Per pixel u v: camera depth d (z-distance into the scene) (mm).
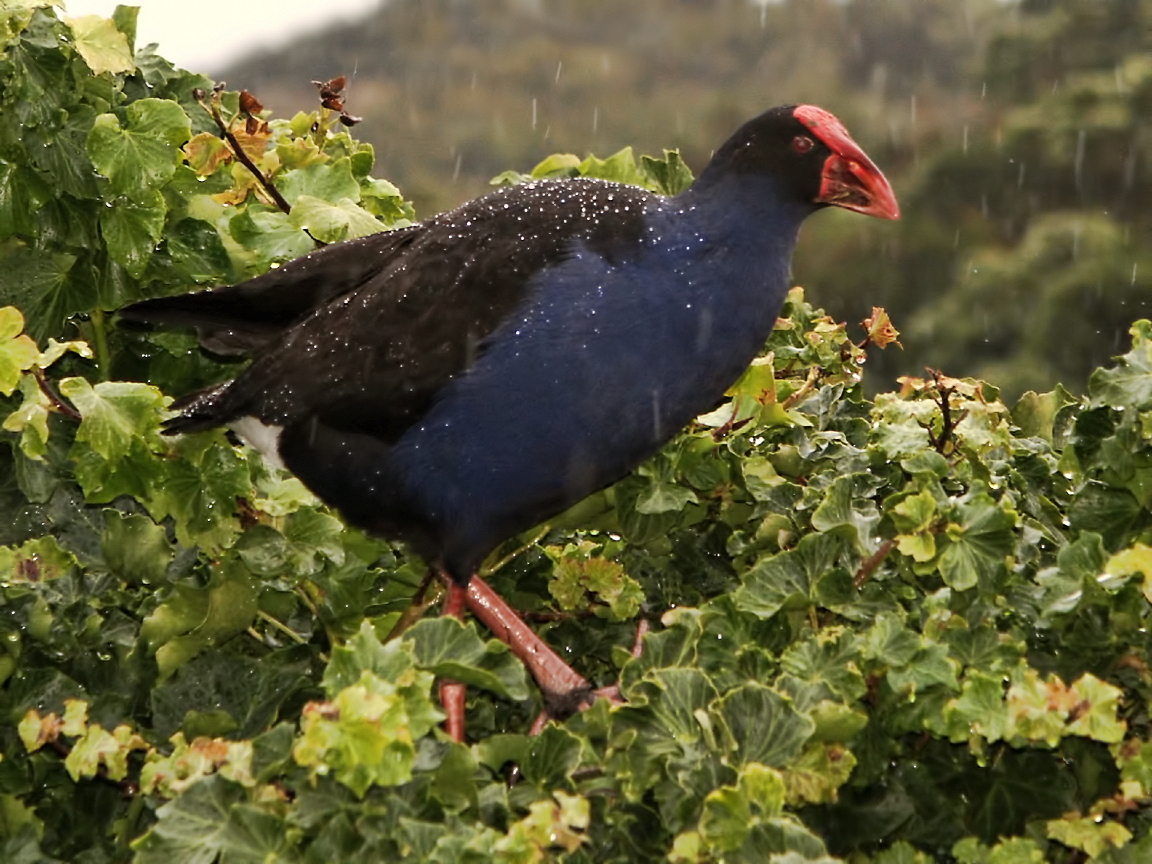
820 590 6734
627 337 8109
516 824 5469
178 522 7910
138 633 7195
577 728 6445
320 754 5398
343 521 8680
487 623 8289
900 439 7961
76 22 8469
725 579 8172
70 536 8117
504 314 8109
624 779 5945
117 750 6055
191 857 5492
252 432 8555
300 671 6996
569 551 7777
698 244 8305
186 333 9180
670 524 8188
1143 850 5922
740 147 8484
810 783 6039
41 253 8633
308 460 8453
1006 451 8195
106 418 7574
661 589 8047
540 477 8273
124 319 8742
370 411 8219
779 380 9234
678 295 8195
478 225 8375
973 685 6000
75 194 8438
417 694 5637
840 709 5977
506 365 8078
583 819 5582
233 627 7094
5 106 8328
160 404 7703
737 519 8258
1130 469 6887
